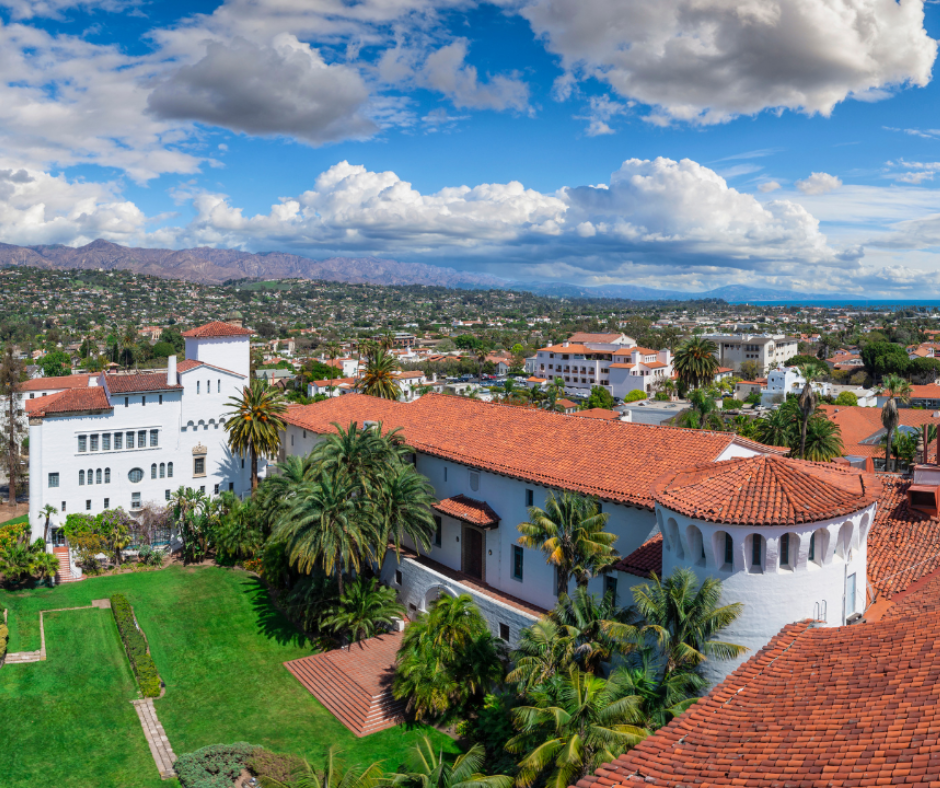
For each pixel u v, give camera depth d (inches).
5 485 3624.5
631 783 582.2
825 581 989.8
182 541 2508.6
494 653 1407.5
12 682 1592.0
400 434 2001.7
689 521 1027.3
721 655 946.7
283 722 1437.0
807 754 562.6
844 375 7657.5
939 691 605.6
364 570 1991.9
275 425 2492.6
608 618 1086.4
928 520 1349.7
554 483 1498.5
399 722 1418.6
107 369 7317.9
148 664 1632.6
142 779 1253.1
